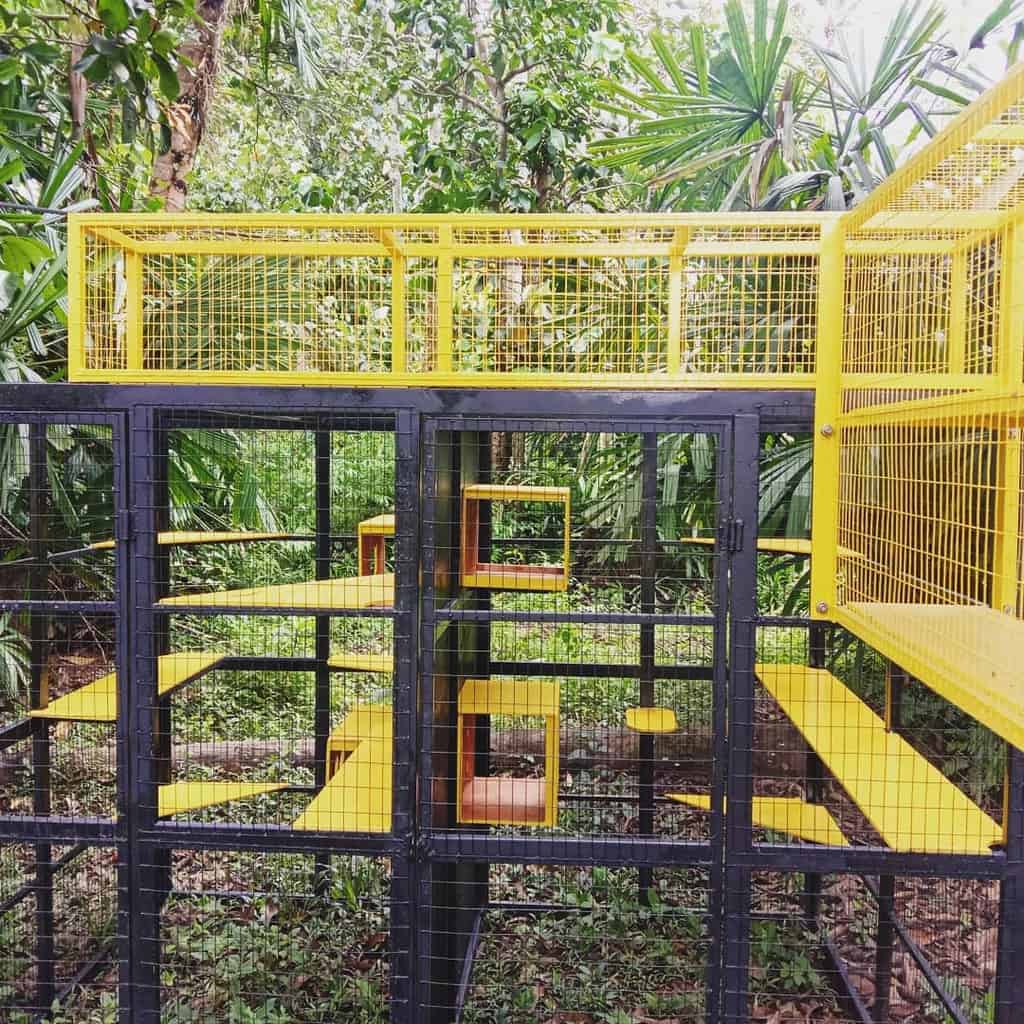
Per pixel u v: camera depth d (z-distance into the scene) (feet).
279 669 13.35
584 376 8.47
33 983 10.28
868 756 9.25
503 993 10.73
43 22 14.85
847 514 8.45
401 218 8.38
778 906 13.19
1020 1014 7.75
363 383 8.60
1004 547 6.81
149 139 18.71
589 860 8.41
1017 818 7.73
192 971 11.11
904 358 8.59
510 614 8.48
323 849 8.59
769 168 14.75
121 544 8.64
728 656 8.36
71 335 8.85
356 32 26.99
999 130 5.83
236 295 11.27
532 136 18.93
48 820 8.75
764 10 13.60
